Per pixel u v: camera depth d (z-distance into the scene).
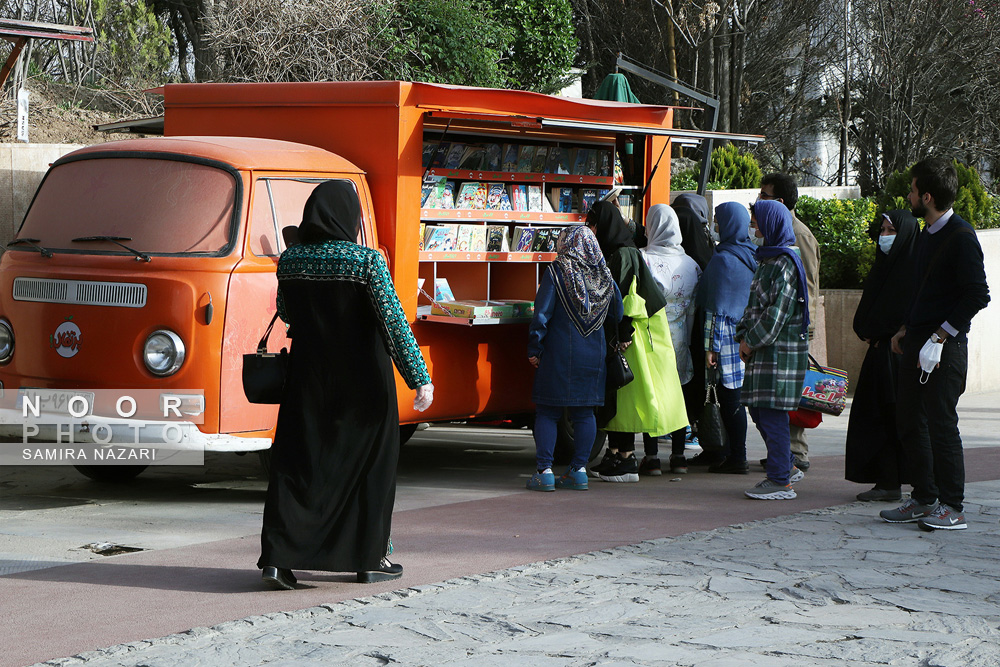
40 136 13.42
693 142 10.38
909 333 6.56
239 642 4.43
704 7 23.06
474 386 8.17
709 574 5.48
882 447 7.34
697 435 8.63
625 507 7.24
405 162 7.53
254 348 6.86
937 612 4.86
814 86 25.89
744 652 4.32
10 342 7.25
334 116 7.79
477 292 8.39
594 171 9.22
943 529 6.48
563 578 5.40
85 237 7.16
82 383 6.94
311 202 5.13
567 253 7.62
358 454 5.10
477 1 19.31
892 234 7.20
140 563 5.72
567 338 7.61
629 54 25.67
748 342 7.37
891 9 23.12
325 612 4.82
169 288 6.72
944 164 6.41
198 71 17.84
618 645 4.41
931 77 23.14
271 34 15.84
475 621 4.73
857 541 6.22
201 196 7.04
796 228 8.59
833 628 4.64
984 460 9.11
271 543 5.04
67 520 6.83
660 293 7.90
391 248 7.54
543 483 7.82
